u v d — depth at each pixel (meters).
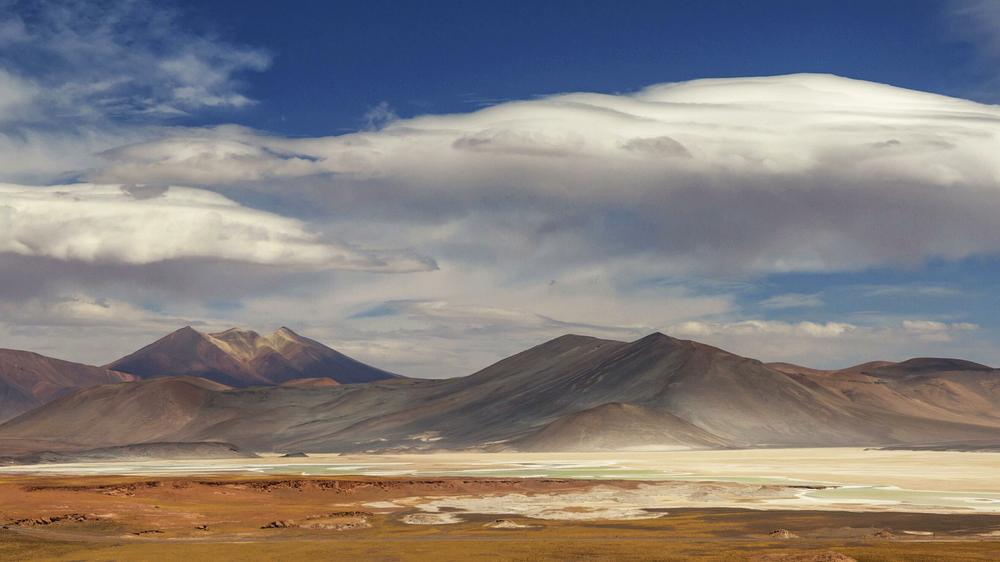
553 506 119.06
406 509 116.69
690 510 113.50
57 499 115.81
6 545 84.88
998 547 78.62
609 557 73.69
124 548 82.00
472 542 83.94
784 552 74.50
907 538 87.94
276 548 80.88
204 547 82.19
